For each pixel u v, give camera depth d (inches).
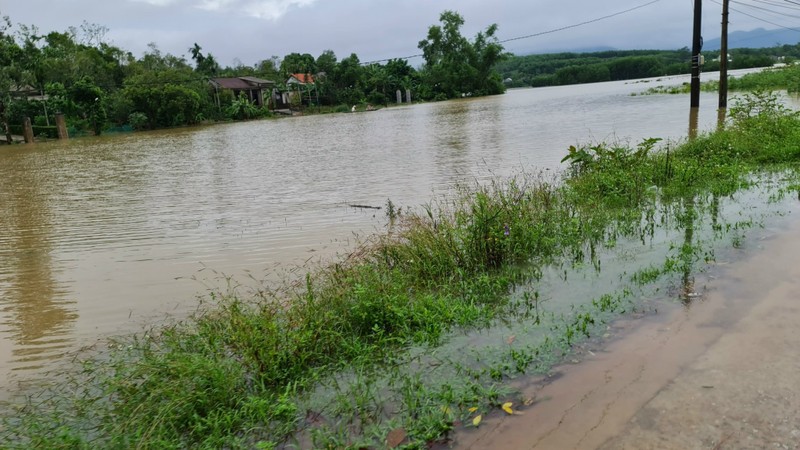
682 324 175.9
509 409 142.6
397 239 283.3
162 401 156.9
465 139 907.4
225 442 142.9
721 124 657.6
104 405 165.2
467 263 247.6
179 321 229.0
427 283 234.8
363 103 2918.3
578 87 3371.1
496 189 360.8
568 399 143.9
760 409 129.0
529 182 446.3
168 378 166.7
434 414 143.3
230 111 2474.2
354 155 813.2
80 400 167.9
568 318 191.5
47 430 154.6
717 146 456.8
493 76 3383.4
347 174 621.3
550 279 231.0
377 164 687.1
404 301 210.5
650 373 150.4
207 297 256.2
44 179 778.8
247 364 173.6
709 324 173.3
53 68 2123.5
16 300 273.9
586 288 216.5
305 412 152.9
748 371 144.3
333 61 3152.1
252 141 1261.1
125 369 178.9
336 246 323.6
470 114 1630.2
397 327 197.5
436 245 255.3
